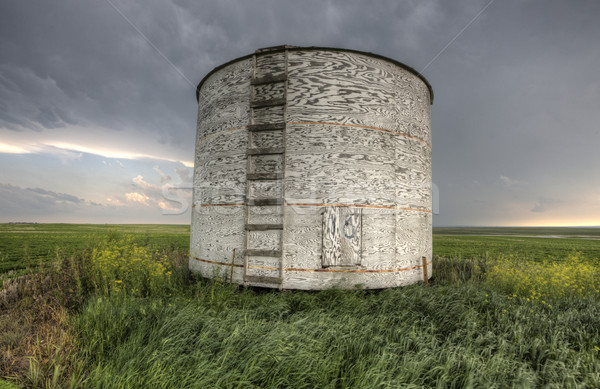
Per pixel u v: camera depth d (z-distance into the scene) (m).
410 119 8.52
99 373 3.42
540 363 4.32
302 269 7.21
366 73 7.82
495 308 6.27
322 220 7.28
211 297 6.14
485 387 3.35
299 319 5.02
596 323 5.69
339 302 6.27
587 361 4.28
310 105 7.53
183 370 3.57
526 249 31.20
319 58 7.63
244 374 3.40
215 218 8.30
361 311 5.77
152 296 6.46
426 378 3.63
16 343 4.57
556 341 4.74
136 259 7.64
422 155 8.90
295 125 7.51
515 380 3.61
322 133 7.47
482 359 4.15
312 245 7.25
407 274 8.02
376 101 7.84
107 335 4.27
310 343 4.10
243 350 3.85
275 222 7.37
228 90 8.41
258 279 7.25
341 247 7.20
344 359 4.01
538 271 8.72
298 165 7.43
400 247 7.91
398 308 6.00
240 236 7.72
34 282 6.99
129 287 6.79
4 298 6.48
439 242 41.22
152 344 3.96
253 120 7.80
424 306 6.17
